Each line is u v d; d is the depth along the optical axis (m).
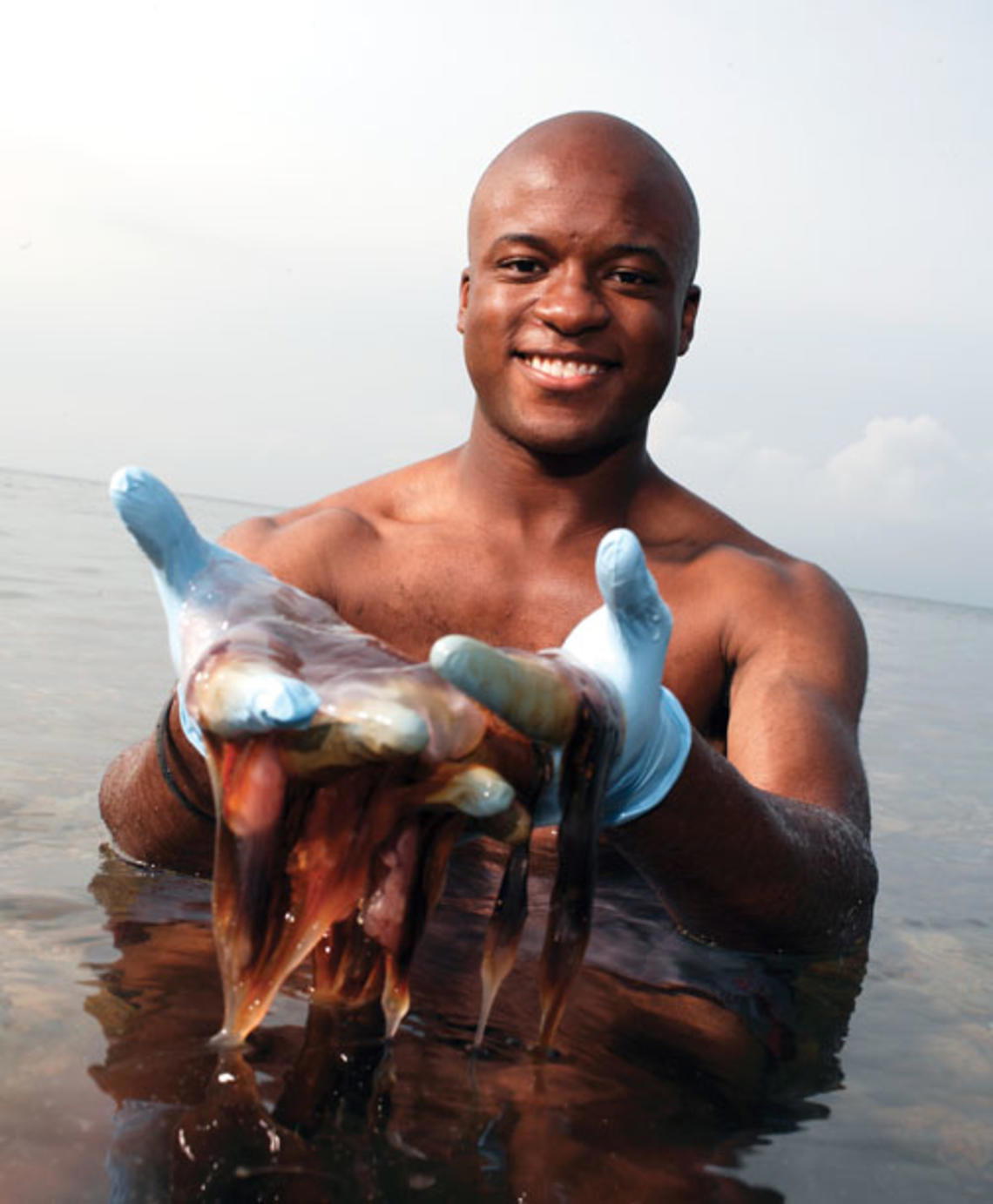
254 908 1.24
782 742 2.03
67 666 4.06
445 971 1.63
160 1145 1.12
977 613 48.94
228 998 1.28
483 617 2.24
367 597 2.25
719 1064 1.46
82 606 5.77
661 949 1.85
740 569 2.27
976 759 4.45
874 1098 1.43
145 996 1.46
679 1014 1.60
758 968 1.83
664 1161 1.20
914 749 4.56
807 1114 1.36
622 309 2.14
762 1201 1.16
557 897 1.29
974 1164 1.28
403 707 1.12
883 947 2.05
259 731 1.14
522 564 2.25
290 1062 1.29
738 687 2.19
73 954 1.59
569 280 2.12
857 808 1.99
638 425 2.25
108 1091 1.21
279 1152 1.12
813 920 1.81
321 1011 1.42
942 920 2.26
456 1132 1.19
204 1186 1.06
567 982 1.32
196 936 1.69
